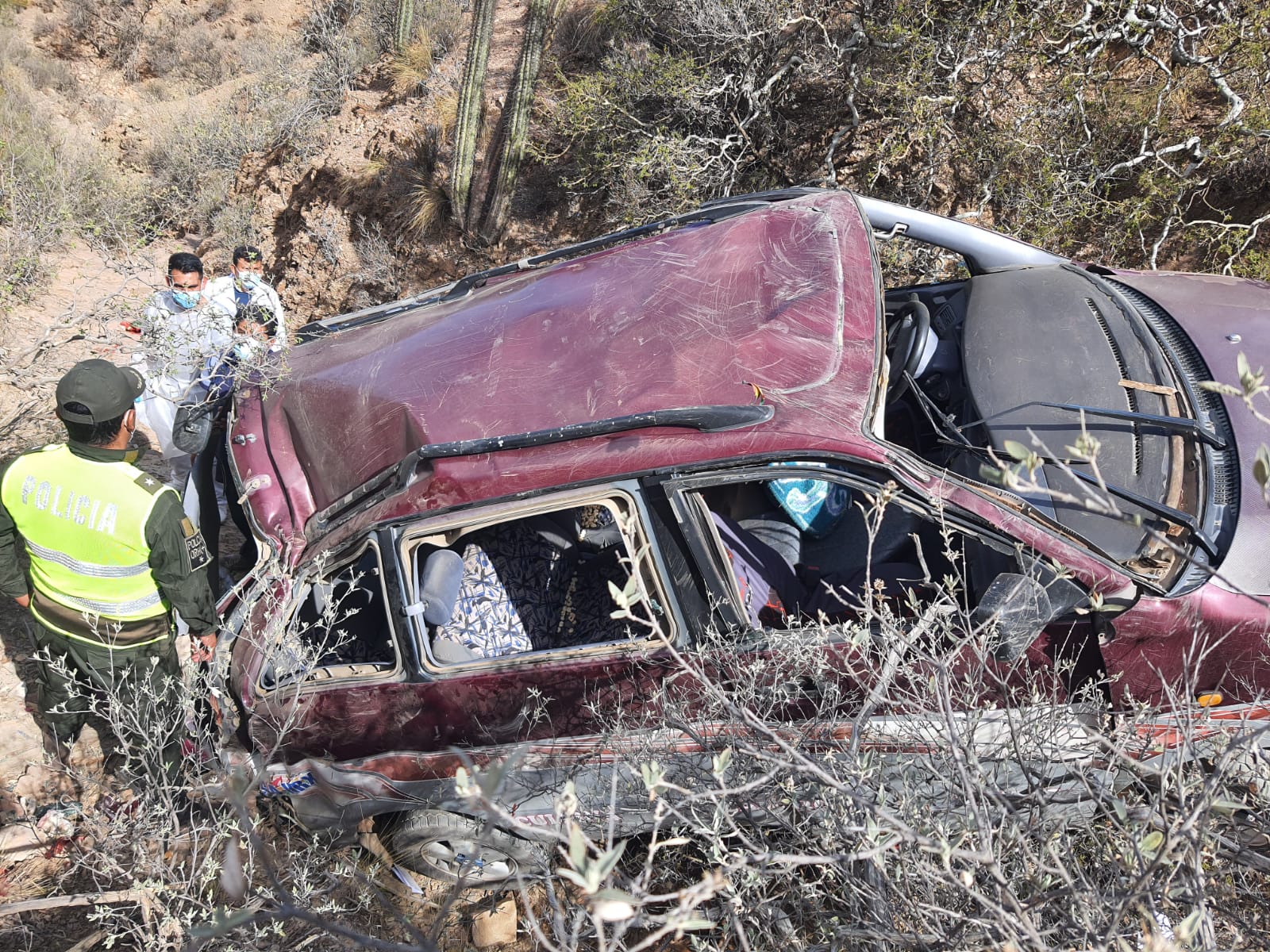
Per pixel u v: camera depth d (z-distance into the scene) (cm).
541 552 329
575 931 170
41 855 333
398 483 311
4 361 525
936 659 221
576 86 673
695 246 380
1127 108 591
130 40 1249
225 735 310
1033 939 159
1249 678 270
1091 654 270
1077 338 347
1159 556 279
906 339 386
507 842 315
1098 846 229
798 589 319
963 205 621
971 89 609
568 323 348
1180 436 302
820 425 282
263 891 267
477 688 295
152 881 264
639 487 283
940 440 351
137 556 311
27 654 423
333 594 332
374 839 341
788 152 658
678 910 141
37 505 305
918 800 237
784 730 251
